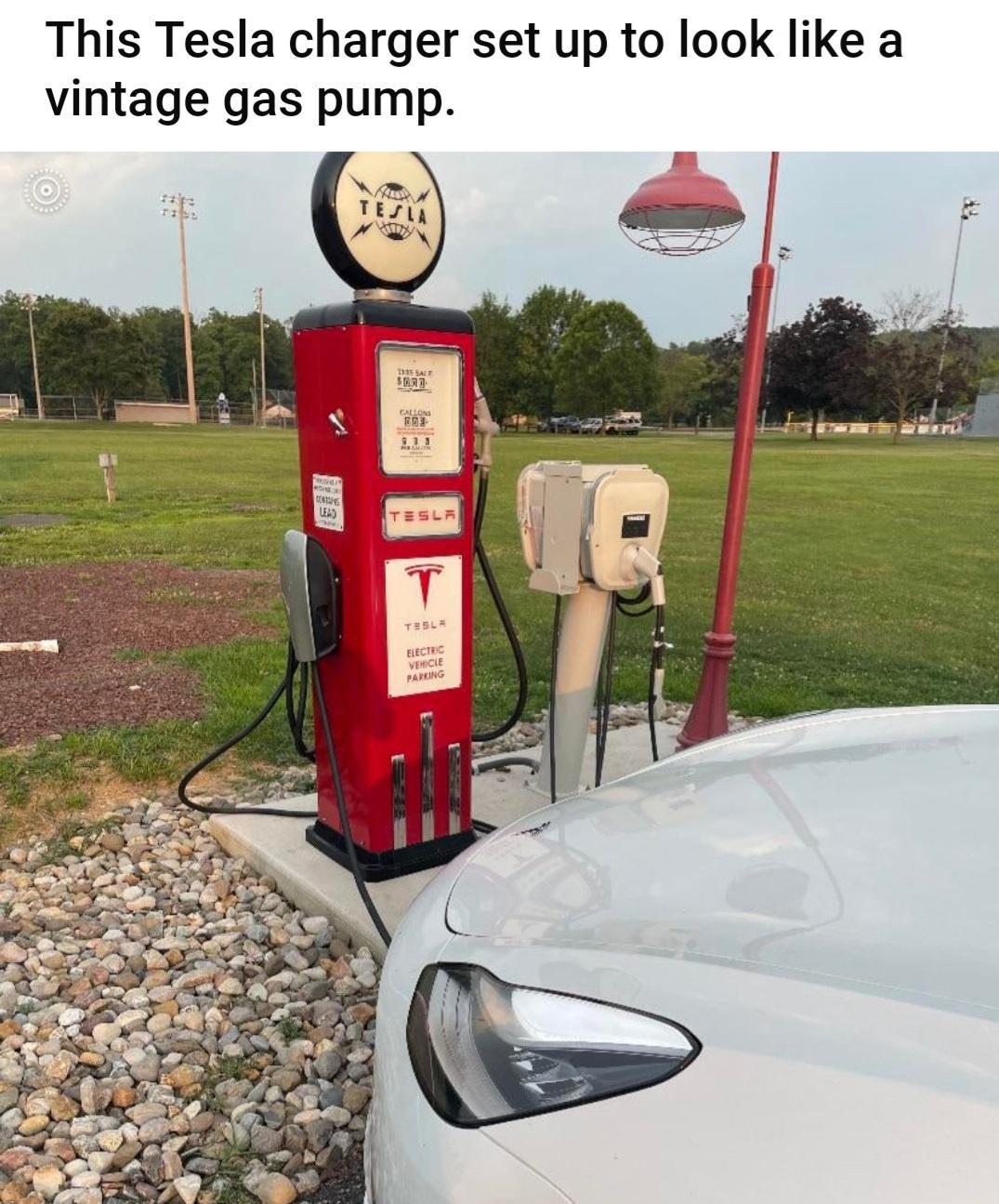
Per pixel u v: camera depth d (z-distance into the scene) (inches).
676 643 289.0
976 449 1601.9
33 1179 84.8
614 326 2450.8
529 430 2810.0
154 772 174.1
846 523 622.2
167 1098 95.7
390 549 120.1
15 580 364.5
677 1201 44.3
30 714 202.4
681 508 681.6
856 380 1878.7
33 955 121.0
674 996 52.6
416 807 130.6
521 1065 53.2
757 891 61.4
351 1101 94.9
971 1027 46.1
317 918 127.0
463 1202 50.4
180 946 123.3
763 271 156.1
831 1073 45.4
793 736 91.5
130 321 2802.7
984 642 304.3
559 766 153.0
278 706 209.2
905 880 59.9
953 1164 40.9
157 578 374.9
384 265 114.7
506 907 67.5
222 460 1051.3
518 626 302.5
